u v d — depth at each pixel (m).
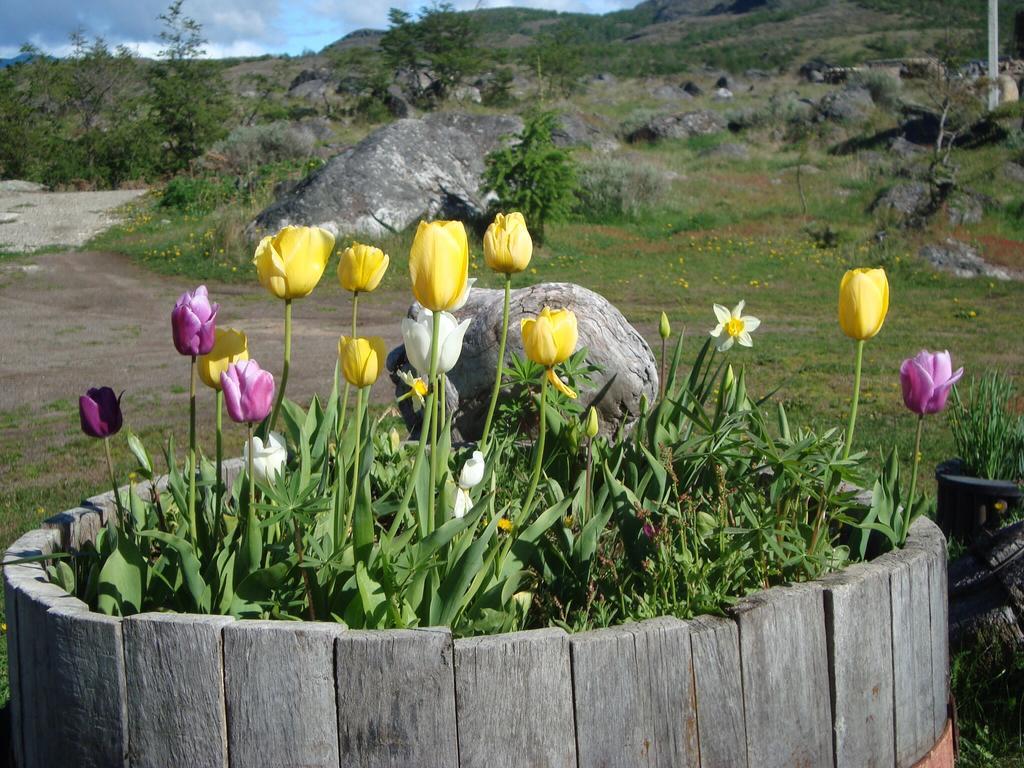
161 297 16.61
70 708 1.93
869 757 2.12
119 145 34.34
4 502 6.10
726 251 20.31
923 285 17.98
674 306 15.63
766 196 25.55
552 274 18.30
